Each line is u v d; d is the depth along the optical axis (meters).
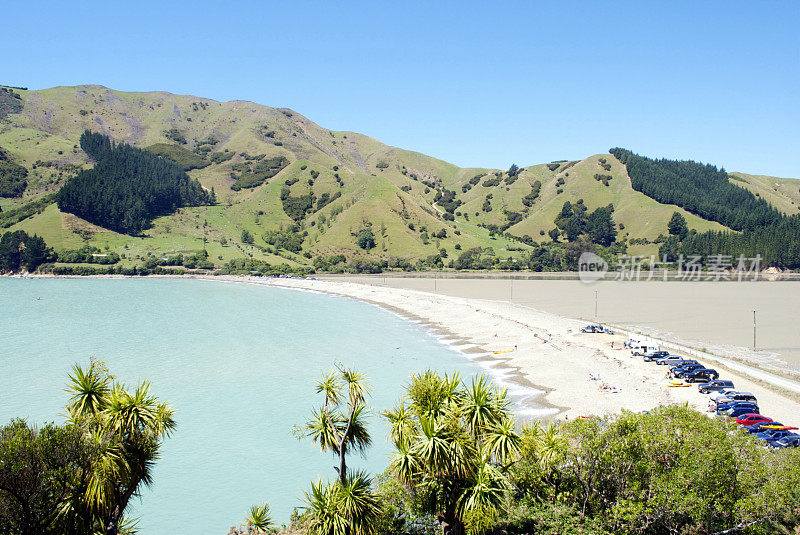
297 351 85.62
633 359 73.25
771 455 28.92
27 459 18.86
